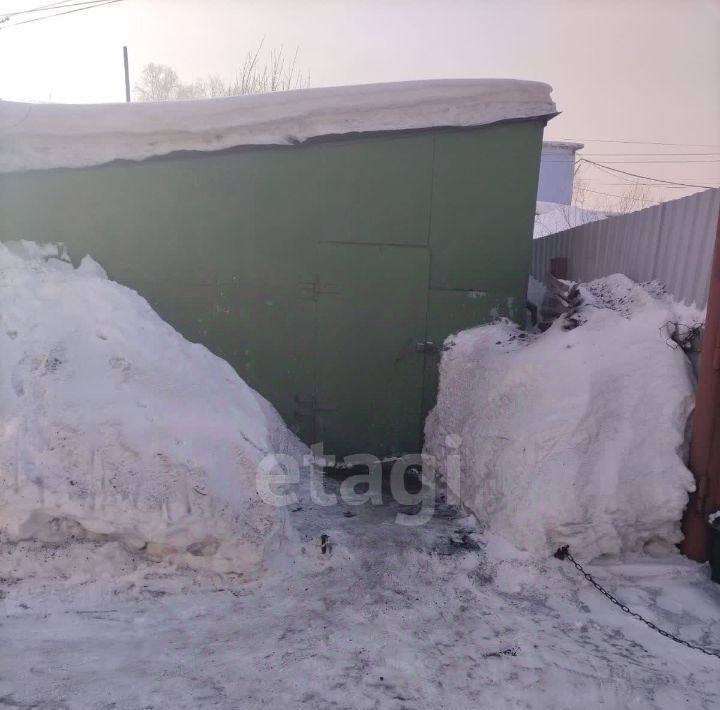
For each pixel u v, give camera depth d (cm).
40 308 495
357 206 618
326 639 363
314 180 612
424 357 640
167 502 414
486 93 600
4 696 301
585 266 712
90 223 598
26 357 459
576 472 447
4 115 568
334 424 641
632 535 449
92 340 484
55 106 578
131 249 605
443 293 632
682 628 385
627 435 461
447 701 316
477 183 619
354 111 598
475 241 627
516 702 316
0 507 401
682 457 459
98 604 389
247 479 452
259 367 629
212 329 621
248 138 597
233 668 335
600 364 493
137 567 413
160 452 434
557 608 403
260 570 425
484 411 554
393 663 343
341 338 633
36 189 588
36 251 584
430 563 450
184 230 609
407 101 598
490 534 476
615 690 325
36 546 407
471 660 347
